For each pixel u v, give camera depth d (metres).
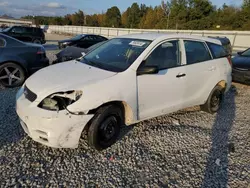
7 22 80.62
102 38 17.19
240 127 4.07
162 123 4.00
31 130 2.73
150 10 68.06
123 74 3.05
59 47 15.62
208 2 55.31
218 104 4.74
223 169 2.83
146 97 3.28
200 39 4.26
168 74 3.51
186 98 3.95
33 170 2.58
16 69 5.49
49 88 2.70
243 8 47.31
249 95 6.31
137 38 3.74
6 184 2.34
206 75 4.20
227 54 4.93
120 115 3.13
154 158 2.97
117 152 3.04
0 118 3.74
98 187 2.40
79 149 3.04
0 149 2.90
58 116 2.58
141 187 2.45
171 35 3.76
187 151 3.19
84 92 2.69
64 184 2.41
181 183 2.54
